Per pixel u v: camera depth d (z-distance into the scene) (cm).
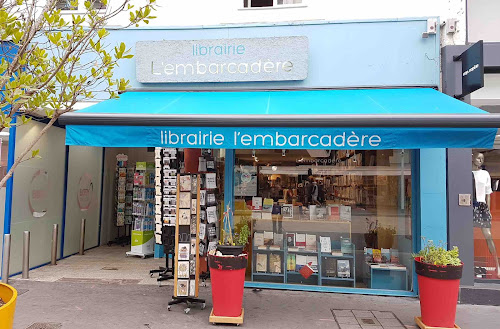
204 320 468
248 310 511
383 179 632
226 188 654
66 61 336
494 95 596
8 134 652
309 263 637
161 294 568
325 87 615
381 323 468
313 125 420
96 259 816
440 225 570
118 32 658
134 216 870
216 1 660
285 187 655
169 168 636
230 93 616
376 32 606
